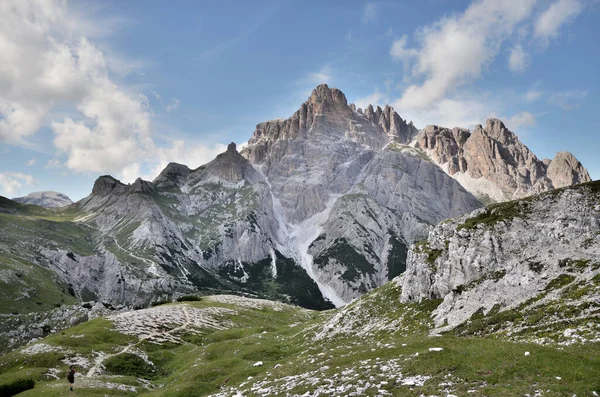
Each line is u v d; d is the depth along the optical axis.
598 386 26.30
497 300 63.16
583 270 58.06
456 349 38.47
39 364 78.06
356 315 91.19
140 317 126.62
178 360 91.06
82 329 109.12
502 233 74.88
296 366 51.47
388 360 40.94
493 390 28.16
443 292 76.56
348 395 33.44
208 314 146.25
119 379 70.19
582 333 39.44
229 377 62.28
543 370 29.98
